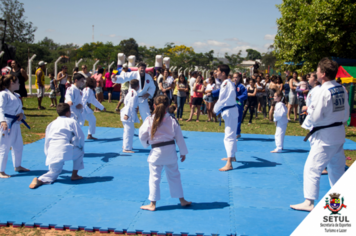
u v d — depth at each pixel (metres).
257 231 3.62
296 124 12.03
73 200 4.45
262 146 8.20
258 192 4.89
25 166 5.96
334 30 14.37
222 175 5.70
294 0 16.48
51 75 14.24
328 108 3.86
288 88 13.12
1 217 3.87
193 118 13.00
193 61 88.94
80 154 5.25
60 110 5.10
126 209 4.18
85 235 3.56
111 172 5.75
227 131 6.02
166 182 5.26
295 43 15.73
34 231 3.63
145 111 7.48
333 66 3.85
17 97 5.41
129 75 7.28
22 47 60.94
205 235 3.52
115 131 9.74
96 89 16.11
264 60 61.00
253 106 11.73
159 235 3.56
